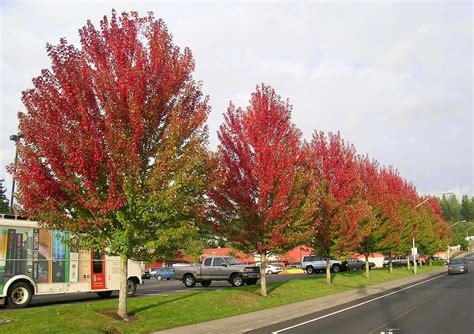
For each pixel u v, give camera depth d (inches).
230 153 813.9
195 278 1178.6
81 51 512.4
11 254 657.6
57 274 711.1
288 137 859.4
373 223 1209.4
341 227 1107.9
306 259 2027.6
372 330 493.4
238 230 822.5
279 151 813.2
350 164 1142.3
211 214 788.0
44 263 695.1
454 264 1876.2
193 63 556.1
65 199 491.5
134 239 519.5
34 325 459.2
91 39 514.3
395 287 1186.0
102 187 501.0
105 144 492.1
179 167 519.2
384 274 1622.8
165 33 538.6
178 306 638.5
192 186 539.2
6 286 646.5
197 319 587.2
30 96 476.7
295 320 616.4
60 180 480.1
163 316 577.3
